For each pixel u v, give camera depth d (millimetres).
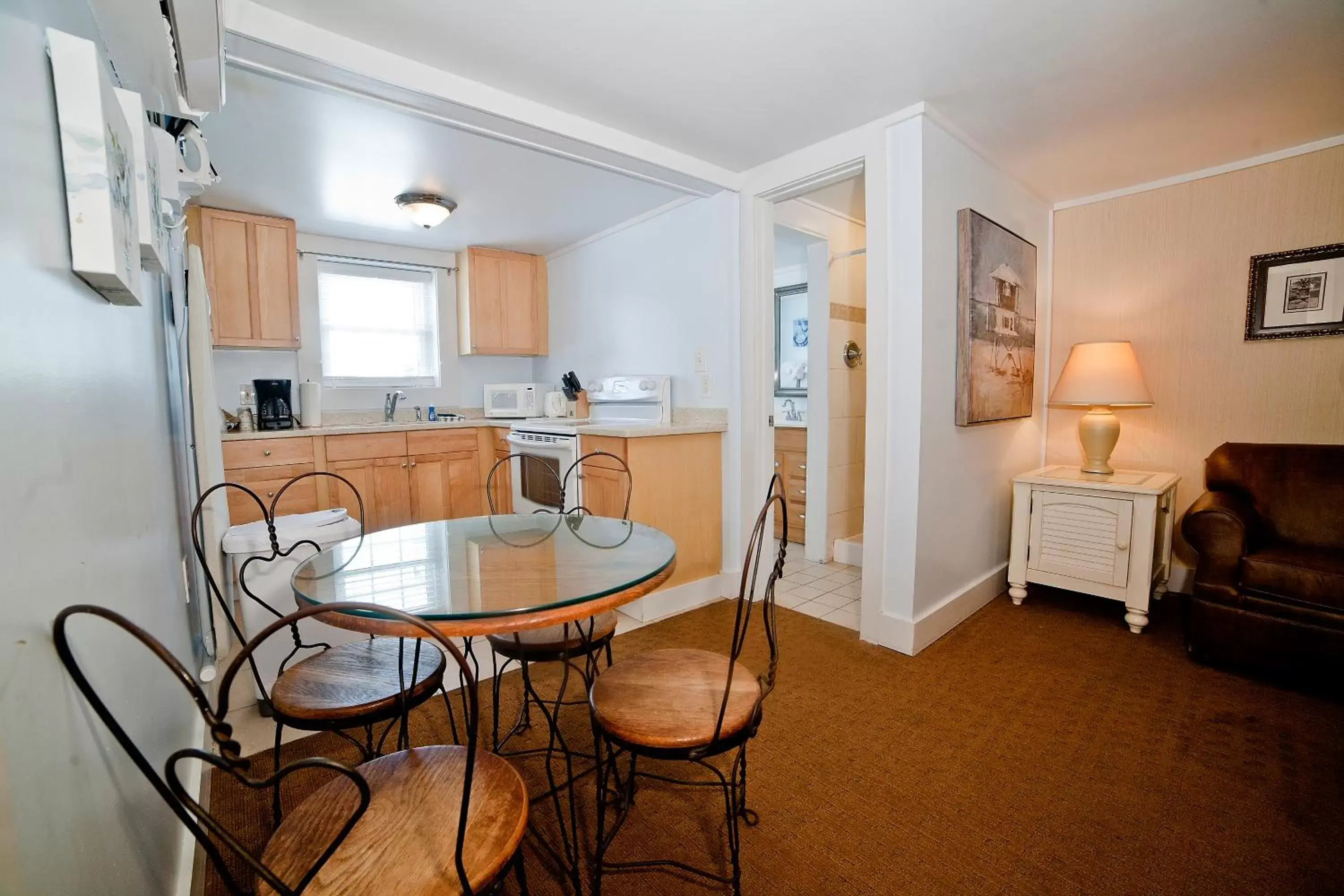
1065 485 2750
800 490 4129
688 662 1352
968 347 2490
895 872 1302
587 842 1403
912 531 2365
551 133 2258
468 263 4219
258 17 1630
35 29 649
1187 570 2996
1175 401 2982
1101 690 2084
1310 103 2203
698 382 3266
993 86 2094
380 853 809
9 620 496
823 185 2699
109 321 963
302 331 3803
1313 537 2312
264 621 1972
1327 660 1965
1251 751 1709
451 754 1022
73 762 614
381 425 3785
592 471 2996
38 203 633
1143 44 1840
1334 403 2549
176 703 1294
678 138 2521
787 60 1928
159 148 1344
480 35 1776
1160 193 2967
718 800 1543
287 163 2666
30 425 578
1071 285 3289
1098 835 1402
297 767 628
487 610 1050
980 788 1573
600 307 3963
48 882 531
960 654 2385
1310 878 1270
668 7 1646
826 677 2201
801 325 4375
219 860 631
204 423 1999
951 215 2408
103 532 833
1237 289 2768
